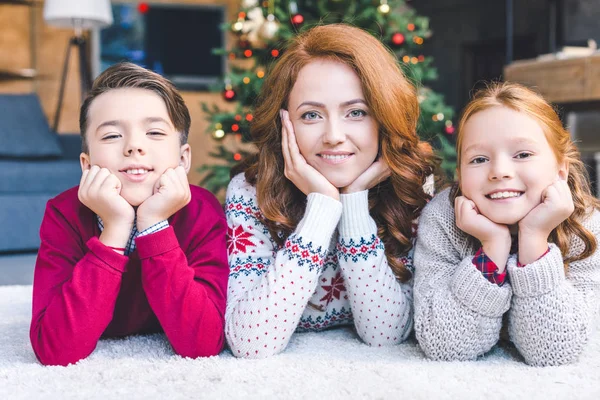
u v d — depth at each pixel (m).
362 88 1.05
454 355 0.99
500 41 5.08
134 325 1.12
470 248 1.03
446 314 0.98
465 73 5.35
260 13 2.59
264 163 1.13
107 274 0.97
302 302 1.02
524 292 0.96
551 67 3.26
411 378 0.89
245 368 0.94
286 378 0.89
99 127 1.00
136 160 0.99
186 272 0.99
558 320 0.95
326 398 0.81
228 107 4.92
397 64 1.15
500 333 1.08
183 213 1.08
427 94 2.59
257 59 2.67
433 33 5.56
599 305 1.04
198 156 4.84
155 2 4.95
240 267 1.10
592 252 1.01
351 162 1.06
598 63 3.05
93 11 3.54
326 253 1.08
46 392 0.84
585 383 0.88
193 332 0.98
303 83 1.06
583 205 1.04
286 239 1.11
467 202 0.99
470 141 0.99
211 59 5.08
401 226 1.16
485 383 0.88
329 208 1.04
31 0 4.49
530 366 0.97
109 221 0.98
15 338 1.17
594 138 3.29
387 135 1.08
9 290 1.71
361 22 2.47
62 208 1.06
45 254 1.04
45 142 3.16
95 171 0.99
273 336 1.00
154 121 1.01
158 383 0.88
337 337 1.16
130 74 1.03
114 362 0.97
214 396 0.82
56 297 0.97
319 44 1.06
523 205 0.97
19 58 4.49
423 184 1.18
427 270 1.05
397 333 1.09
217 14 5.07
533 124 0.97
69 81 4.61
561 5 3.71
